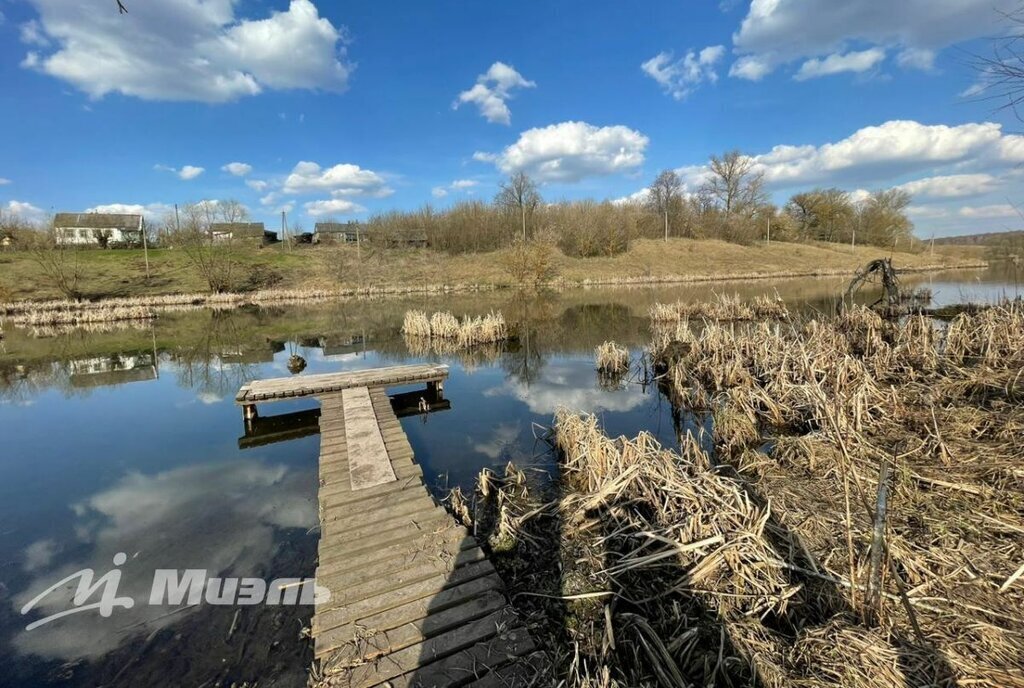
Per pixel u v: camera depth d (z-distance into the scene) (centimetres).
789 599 340
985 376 710
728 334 1188
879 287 3028
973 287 2520
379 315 2422
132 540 512
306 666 340
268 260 3909
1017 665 270
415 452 734
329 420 779
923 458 521
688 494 441
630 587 386
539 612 374
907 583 338
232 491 627
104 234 4369
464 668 295
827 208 5925
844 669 272
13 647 363
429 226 4744
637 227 5253
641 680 303
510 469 635
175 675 334
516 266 3419
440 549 414
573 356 1429
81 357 1534
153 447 793
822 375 827
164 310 2702
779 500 468
